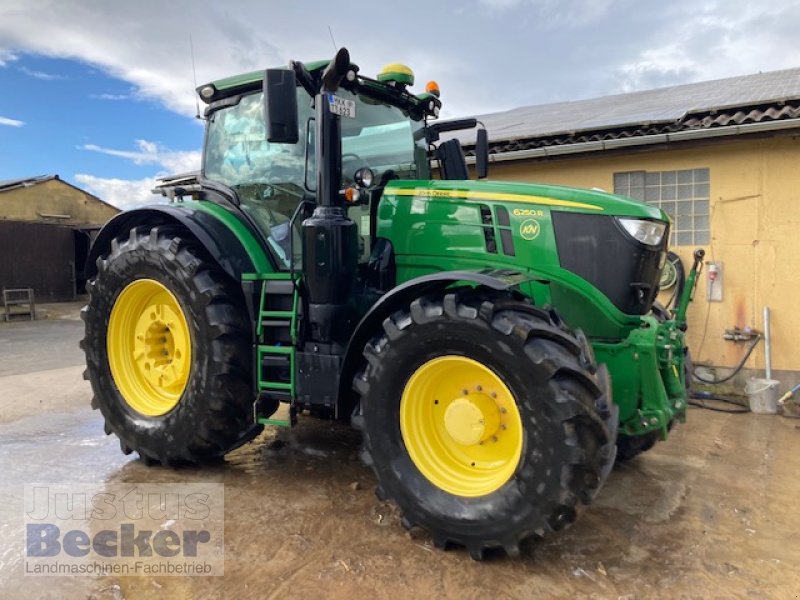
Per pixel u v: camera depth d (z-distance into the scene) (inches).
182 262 138.3
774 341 219.8
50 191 824.9
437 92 174.7
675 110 242.2
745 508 129.2
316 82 136.9
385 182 149.2
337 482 140.9
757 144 216.7
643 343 124.1
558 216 125.6
